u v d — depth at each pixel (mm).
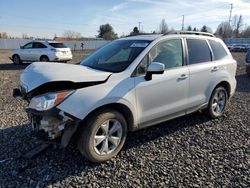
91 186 3148
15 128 4820
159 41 4277
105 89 3514
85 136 3404
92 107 3342
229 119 5562
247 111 6180
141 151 4016
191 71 4645
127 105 3713
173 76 4309
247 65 11750
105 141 3615
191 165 3633
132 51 4152
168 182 3236
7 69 14438
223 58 5484
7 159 3703
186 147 4188
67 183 3195
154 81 4020
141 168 3543
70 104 3236
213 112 5418
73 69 3680
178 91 4445
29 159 3701
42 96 3295
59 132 3344
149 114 4086
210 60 5176
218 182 3246
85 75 3479
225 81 5453
